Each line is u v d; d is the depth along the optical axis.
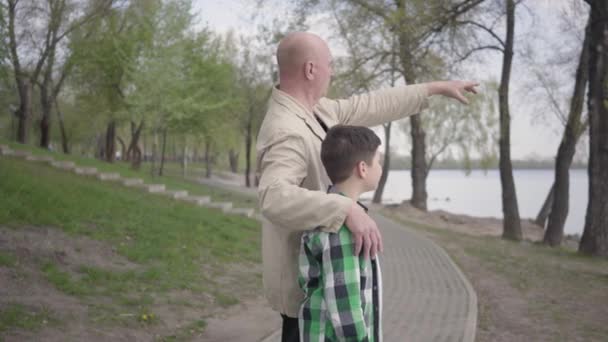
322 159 1.99
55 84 32.09
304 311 1.89
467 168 35.66
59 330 4.68
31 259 6.44
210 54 32.88
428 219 27.78
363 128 2.01
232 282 7.77
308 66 2.10
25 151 17.16
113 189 13.55
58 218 8.48
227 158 72.62
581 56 17.78
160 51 25.22
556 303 8.12
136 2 25.03
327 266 1.78
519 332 6.40
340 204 1.77
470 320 6.50
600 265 13.24
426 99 2.56
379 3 16.91
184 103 26.22
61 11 24.64
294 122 2.02
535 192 78.12
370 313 1.85
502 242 18.53
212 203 15.98
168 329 5.30
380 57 18.73
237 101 34.84
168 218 11.28
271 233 2.09
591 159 14.94
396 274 9.96
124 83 28.25
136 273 7.05
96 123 40.59
